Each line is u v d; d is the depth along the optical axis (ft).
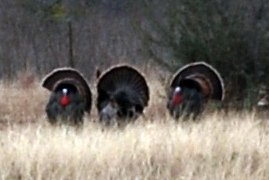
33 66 249.14
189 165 88.79
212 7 144.87
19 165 88.28
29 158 89.56
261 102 140.87
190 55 145.38
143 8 177.99
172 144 94.68
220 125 108.27
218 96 128.16
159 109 140.05
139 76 123.85
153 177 87.10
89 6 265.13
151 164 90.22
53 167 88.07
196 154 92.73
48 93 163.22
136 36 220.23
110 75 123.65
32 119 142.41
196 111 122.83
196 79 126.62
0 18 265.54
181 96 122.83
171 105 123.13
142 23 184.85
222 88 127.75
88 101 124.57
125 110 121.08
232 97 140.97
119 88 122.83
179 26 146.61
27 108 154.30
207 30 144.46
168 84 146.61
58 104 120.26
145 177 86.12
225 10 144.66
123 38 252.01
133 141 95.14
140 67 184.24
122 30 254.68
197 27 145.07
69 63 237.66
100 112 119.44
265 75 141.59
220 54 143.13
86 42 256.52
